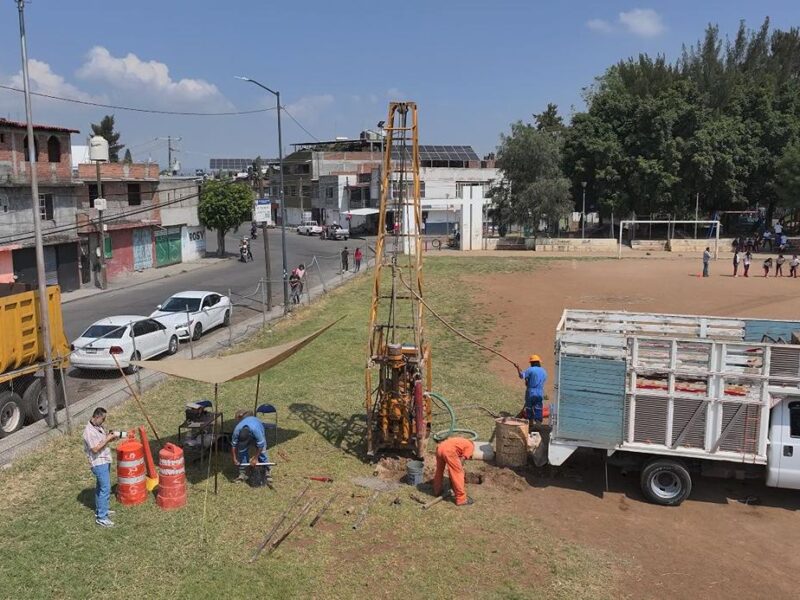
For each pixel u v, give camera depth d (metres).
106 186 41.50
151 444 13.07
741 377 10.44
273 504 10.56
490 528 9.92
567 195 60.50
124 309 30.30
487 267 45.16
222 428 13.38
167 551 9.04
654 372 10.76
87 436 9.71
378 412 13.04
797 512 10.72
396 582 8.46
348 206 79.81
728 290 34.62
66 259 35.75
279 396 16.53
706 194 62.28
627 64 77.06
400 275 13.38
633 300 31.58
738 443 10.59
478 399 16.48
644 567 8.98
